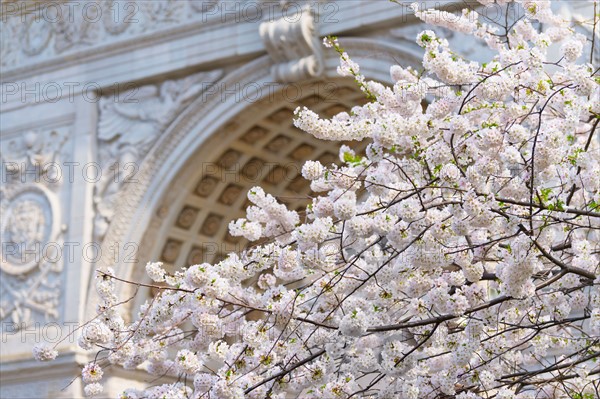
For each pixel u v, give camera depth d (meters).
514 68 17.12
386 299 16.70
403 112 17.19
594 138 19.75
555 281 16.70
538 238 15.65
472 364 17.61
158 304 17.06
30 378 36.53
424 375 17.12
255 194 17.95
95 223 36.72
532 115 17.89
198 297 16.42
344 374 16.88
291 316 16.36
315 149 36.66
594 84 16.25
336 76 33.19
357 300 16.52
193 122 35.59
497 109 16.62
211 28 35.38
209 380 16.30
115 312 17.69
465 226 15.23
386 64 32.34
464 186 15.65
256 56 34.69
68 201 37.25
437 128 16.25
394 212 16.05
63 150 37.66
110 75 37.03
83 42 37.62
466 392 16.80
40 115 38.19
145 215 36.12
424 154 16.09
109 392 34.62
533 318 17.78
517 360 18.39
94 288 36.44
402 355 16.22
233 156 36.19
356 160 16.14
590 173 16.08
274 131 35.59
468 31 19.45
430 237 15.70
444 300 16.05
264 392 16.48
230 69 35.38
